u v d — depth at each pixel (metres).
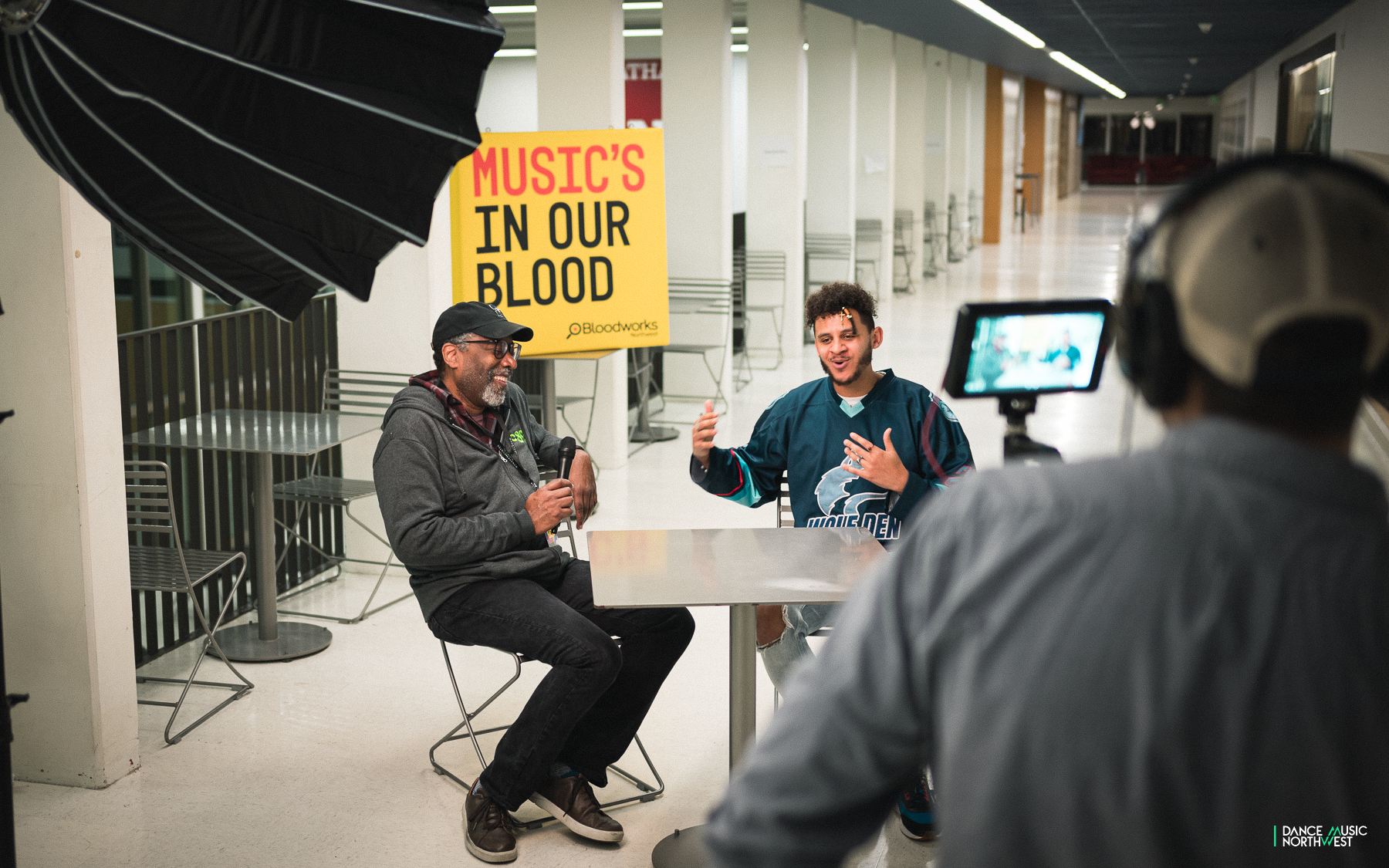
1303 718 0.77
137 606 4.16
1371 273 0.81
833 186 12.04
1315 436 0.83
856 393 3.10
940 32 12.69
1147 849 0.77
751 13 10.27
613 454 7.04
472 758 3.52
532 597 3.03
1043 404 8.57
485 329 3.20
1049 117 31.88
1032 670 0.80
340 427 4.37
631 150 5.57
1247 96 20.34
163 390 4.55
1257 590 0.79
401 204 2.46
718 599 2.41
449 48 2.34
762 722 3.67
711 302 8.44
